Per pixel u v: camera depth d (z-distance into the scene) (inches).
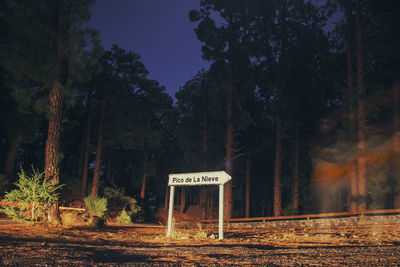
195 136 1355.8
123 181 1759.4
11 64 536.7
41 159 1380.4
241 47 1211.9
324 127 1178.6
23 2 536.1
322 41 1146.7
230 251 212.1
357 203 748.6
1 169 990.4
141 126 1382.9
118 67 1318.9
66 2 544.4
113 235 382.6
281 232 475.5
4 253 165.9
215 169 1357.0
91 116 1331.2
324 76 1192.2
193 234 438.0
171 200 392.5
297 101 1208.8
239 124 1246.9
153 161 1652.3
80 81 581.6
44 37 559.2
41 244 224.2
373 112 784.3
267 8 1203.9
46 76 536.4
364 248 213.9
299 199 1261.1
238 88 1354.6
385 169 863.1
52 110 518.6
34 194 448.8
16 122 851.4
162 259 165.9
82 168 1508.4
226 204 1152.2
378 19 915.4
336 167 1107.3
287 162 1544.0
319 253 190.5
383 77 996.6
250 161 1576.0
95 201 539.2
